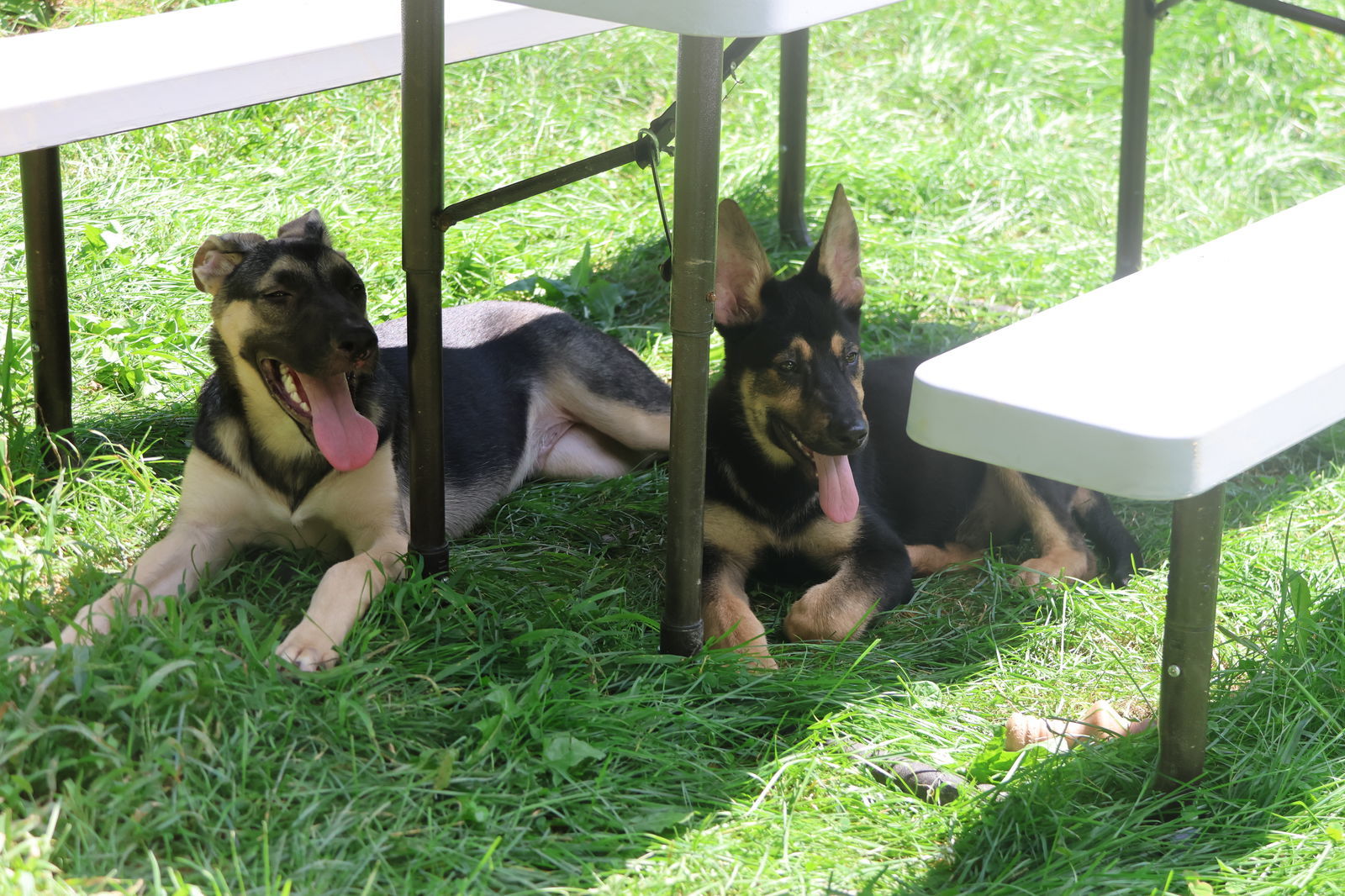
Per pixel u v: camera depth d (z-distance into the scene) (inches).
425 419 134.5
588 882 99.6
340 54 157.8
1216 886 99.7
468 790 107.3
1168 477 87.0
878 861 104.3
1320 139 293.1
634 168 267.0
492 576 146.2
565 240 240.7
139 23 171.0
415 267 129.6
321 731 110.4
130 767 99.4
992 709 128.0
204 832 97.6
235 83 150.0
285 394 137.0
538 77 297.0
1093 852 102.0
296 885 94.5
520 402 173.3
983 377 96.0
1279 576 144.8
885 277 233.0
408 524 148.6
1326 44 333.1
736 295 148.2
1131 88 202.7
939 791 111.4
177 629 112.8
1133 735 114.3
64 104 138.3
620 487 172.1
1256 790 109.9
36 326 163.5
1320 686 122.9
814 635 138.3
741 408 149.3
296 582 142.4
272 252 138.2
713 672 126.0
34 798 98.8
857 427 138.7
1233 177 273.1
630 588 148.9
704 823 105.9
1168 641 105.6
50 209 159.3
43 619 118.9
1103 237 250.8
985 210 263.3
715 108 112.7
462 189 249.6
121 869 93.1
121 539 148.9
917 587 154.5
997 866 102.8
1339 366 98.6
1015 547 165.3
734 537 151.2
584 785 109.4
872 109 301.7
